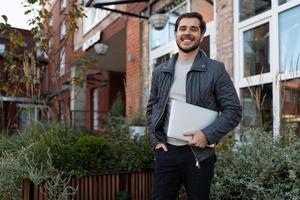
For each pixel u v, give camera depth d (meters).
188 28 2.57
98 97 17.28
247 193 3.49
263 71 5.13
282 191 3.29
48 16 5.85
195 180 2.48
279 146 3.71
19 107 6.10
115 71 16.09
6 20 5.86
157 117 2.60
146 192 4.22
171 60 2.67
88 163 4.05
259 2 5.29
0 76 6.98
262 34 5.21
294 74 4.57
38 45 5.98
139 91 8.44
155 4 8.10
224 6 5.86
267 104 4.94
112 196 4.05
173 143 2.53
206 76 2.51
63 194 3.47
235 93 2.53
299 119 4.53
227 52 5.74
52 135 4.41
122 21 9.95
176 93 2.57
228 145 3.93
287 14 4.83
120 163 4.19
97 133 5.97
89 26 12.78
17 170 3.60
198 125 2.47
